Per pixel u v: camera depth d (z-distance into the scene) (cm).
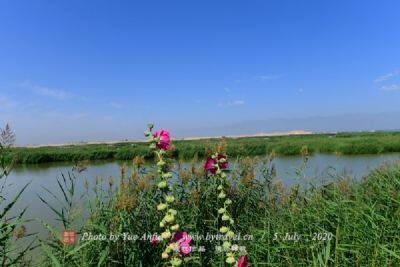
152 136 387
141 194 584
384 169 864
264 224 613
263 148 3497
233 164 729
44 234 817
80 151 4038
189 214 598
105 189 622
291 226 600
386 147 3219
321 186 734
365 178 866
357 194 654
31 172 2811
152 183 591
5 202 1317
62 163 3700
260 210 703
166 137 387
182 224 570
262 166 762
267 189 741
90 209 566
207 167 508
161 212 564
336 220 584
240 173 721
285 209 662
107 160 3788
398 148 3225
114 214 543
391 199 600
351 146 3195
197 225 613
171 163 594
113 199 580
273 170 750
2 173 399
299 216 621
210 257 577
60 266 425
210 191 641
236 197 673
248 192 693
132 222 548
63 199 1231
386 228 526
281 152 3400
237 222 638
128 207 529
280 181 749
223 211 390
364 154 3108
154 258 546
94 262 499
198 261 522
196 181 660
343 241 520
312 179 746
